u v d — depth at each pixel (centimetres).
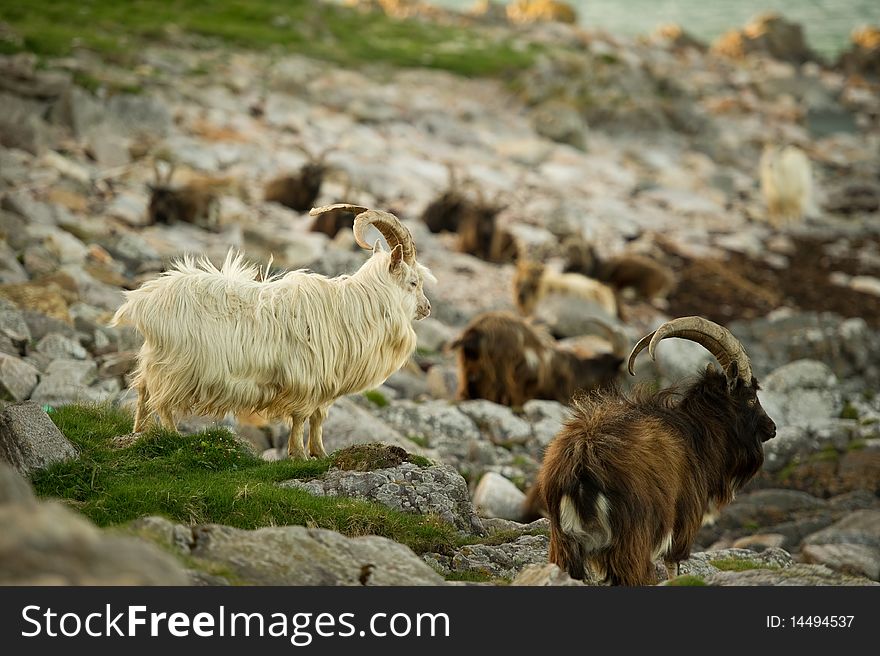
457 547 1358
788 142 6372
